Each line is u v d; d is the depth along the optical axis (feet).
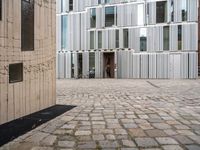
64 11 123.65
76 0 121.29
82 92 53.67
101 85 73.77
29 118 25.68
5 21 23.18
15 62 24.77
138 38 111.86
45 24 30.73
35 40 28.45
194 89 59.21
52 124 23.61
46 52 31.12
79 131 21.44
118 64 115.24
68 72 123.44
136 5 111.55
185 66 107.04
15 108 24.91
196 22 105.29
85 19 119.96
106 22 116.47
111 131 21.43
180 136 19.83
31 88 27.84
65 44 123.95
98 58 118.42
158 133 20.71
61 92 53.83
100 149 17.13
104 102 38.09
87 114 28.43
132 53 112.78
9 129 21.62
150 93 50.62
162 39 108.99
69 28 122.93
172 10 107.45
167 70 108.78
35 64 28.55
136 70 112.47
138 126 23.06
